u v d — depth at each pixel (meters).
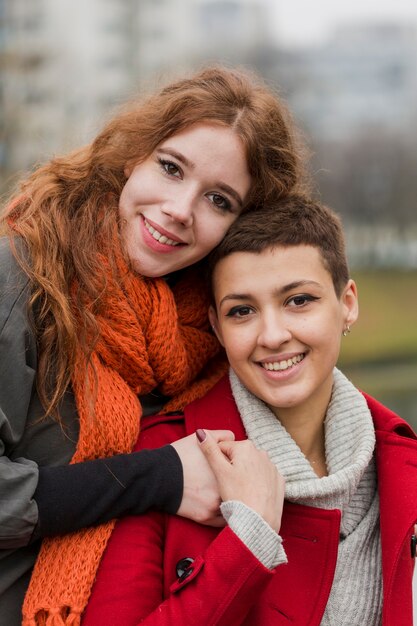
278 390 1.60
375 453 1.69
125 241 1.73
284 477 1.57
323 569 1.53
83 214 1.74
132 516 1.56
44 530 1.49
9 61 18.33
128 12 38.97
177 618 1.42
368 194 43.84
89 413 1.59
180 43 42.91
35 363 1.60
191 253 1.74
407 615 1.58
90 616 1.49
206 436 1.56
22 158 16.47
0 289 1.59
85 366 1.62
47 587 1.51
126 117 1.85
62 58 21.98
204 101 1.72
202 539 1.55
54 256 1.66
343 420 1.67
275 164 1.82
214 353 1.88
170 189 1.71
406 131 45.31
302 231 1.63
